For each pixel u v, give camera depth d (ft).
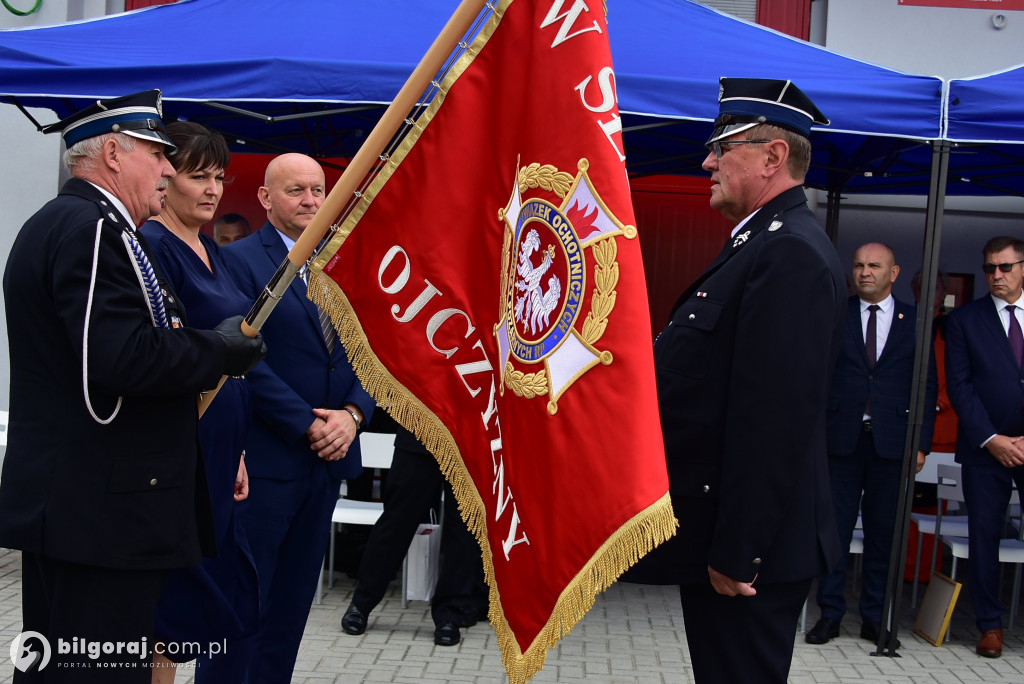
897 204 22.88
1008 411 15.37
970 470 15.58
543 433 6.51
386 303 7.38
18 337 7.07
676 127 18.02
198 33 15.65
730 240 8.33
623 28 16.21
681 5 17.83
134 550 6.93
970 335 15.88
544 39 6.74
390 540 14.47
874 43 22.27
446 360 7.33
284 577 10.55
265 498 10.04
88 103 16.29
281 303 10.53
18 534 6.84
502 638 6.87
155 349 6.79
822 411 8.16
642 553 6.01
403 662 13.32
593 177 6.32
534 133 6.70
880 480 15.56
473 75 7.25
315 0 16.63
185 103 16.71
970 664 14.65
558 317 6.49
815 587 18.97
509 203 7.01
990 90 14.07
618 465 6.12
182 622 8.58
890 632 14.85
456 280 7.30
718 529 7.42
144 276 7.08
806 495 7.79
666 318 22.54
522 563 6.69
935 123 14.25
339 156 21.25
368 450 16.65
